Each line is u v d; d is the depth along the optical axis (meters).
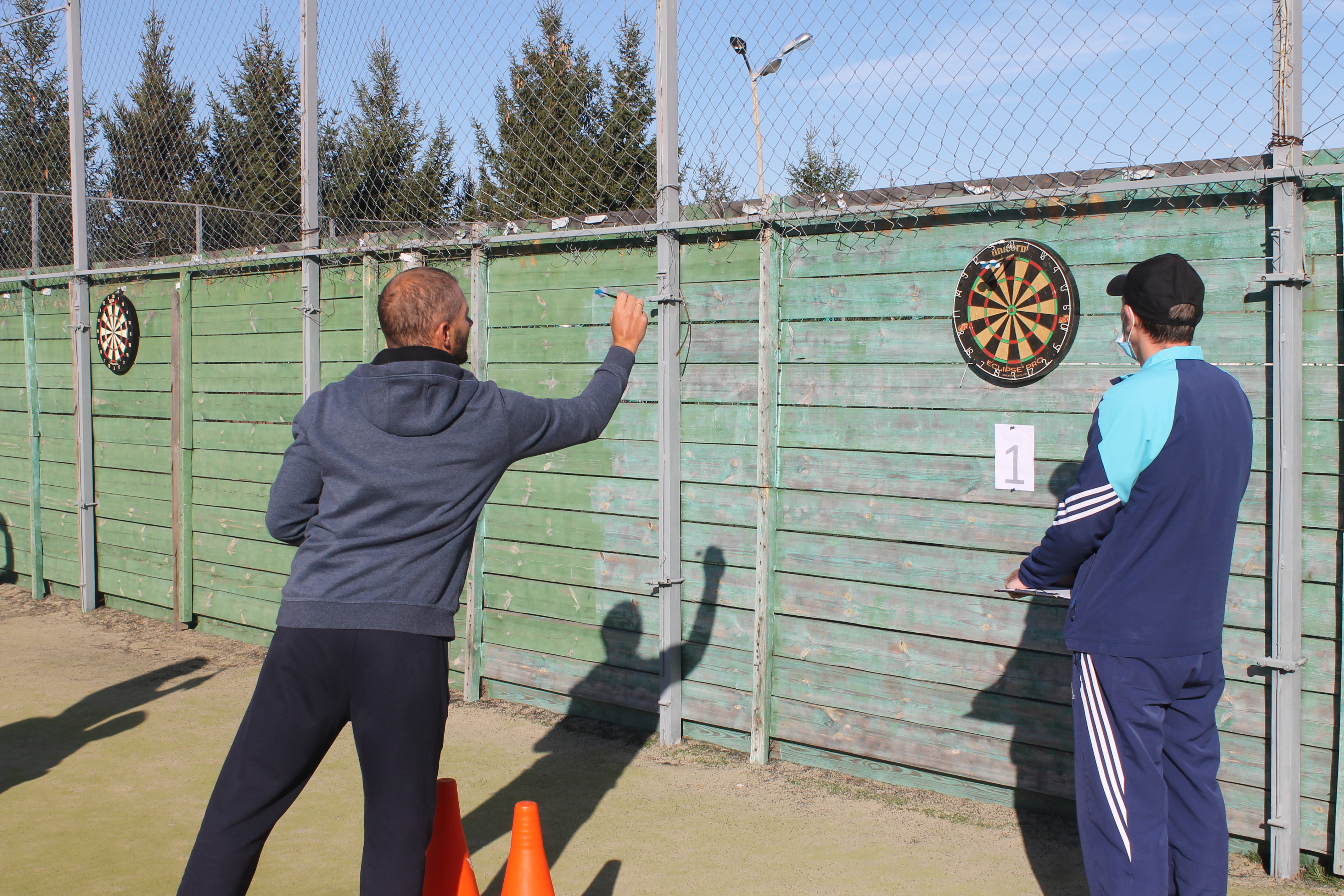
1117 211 3.25
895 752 3.78
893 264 3.69
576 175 4.58
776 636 4.04
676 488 4.22
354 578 2.09
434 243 4.89
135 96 6.77
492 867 3.12
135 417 6.60
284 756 2.10
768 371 3.95
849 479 3.83
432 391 2.13
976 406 3.54
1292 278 2.93
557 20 4.54
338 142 5.38
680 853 3.23
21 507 7.46
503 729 4.46
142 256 7.12
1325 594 3.01
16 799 3.71
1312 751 3.04
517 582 4.78
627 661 4.45
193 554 6.27
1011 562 3.50
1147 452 2.31
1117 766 2.37
